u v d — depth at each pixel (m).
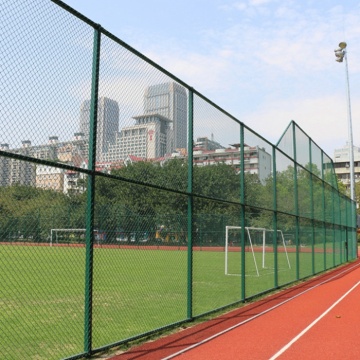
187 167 8.67
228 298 11.27
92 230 5.73
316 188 20.67
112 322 7.98
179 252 10.28
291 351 6.21
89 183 5.77
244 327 7.89
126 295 11.19
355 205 33.84
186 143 8.66
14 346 6.13
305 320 8.67
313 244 19.25
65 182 5.86
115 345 6.09
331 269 22.86
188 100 8.91
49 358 5.55
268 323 8.30
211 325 8.02
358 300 11.66
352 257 31.86
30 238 8.95
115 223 8.63
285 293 12.99
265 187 13.27
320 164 21.92
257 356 5.90
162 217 9.12
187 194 8.53
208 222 16.27
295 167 16.92
